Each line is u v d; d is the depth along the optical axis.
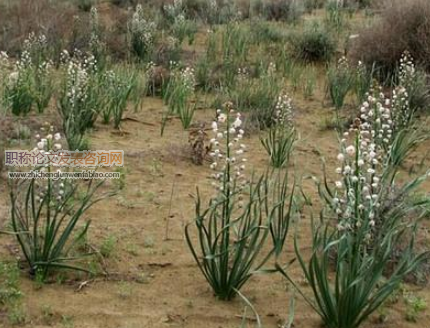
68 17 13.91
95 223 5.59
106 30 13.81
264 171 7.14
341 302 4.09
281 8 17.05
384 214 4.88
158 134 8.53
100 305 4.35
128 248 5.16
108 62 11.74
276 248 4.50
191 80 10.62
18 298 4.33
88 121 8.34
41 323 4.10
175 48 12.84
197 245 5.31
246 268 4.48
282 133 7.73
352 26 15.28
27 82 8.88
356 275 4.06
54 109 9.23
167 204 6.12
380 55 11.39
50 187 4.80
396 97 7.44
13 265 4.66
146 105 10.07
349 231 4.21
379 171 5.88
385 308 4.51
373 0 17.94
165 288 4.63
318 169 7.41
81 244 5.10
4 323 4.06
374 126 5.80
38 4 14.24
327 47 13.12
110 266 4.88
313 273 4.44
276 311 4.40
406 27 11.30
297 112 9.89
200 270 4.91
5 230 5.26
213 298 4.52
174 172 7.03
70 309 4.27
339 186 4.09
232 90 10.55
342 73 10.84
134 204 6.05
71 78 8.56
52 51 12.12
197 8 17.36
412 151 7.73
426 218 5.89
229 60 11.98
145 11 16.20
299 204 6.09
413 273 4.95
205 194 6.41
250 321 4.27
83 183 6.47
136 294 4.51
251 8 16.89
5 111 8.20
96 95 8.63
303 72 12.12
